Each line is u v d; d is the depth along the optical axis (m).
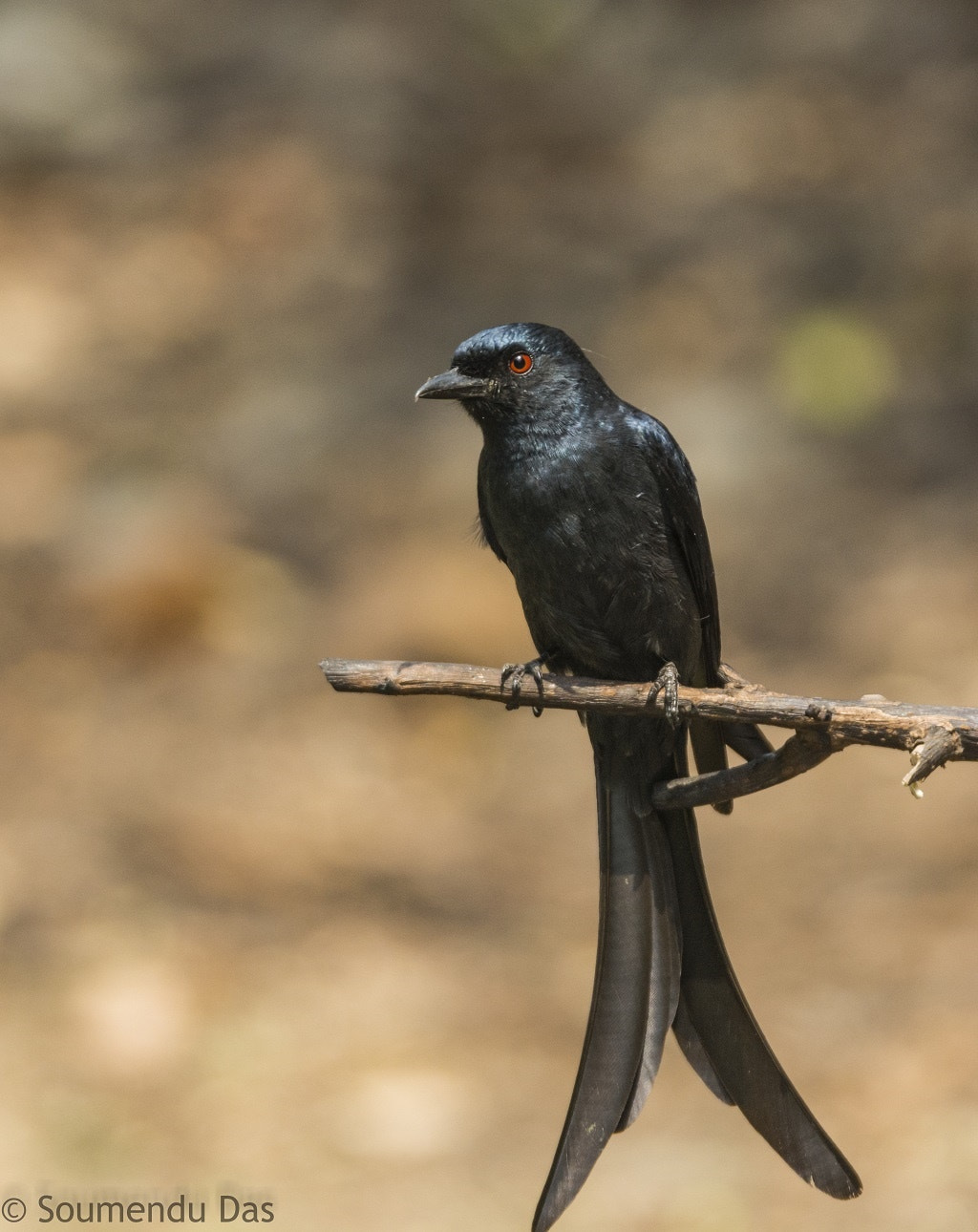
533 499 7.44
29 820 12.97
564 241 19.05
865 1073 10.00
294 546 15.86
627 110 21.38
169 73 23.19
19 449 17.36
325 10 24.11
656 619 7.56
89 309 19.39
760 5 22.75
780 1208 9.10
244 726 14.07
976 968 10.70
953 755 5.58
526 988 11.14
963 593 14.16
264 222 20.31
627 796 7.08
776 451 16.09
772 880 11.99
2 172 21.67
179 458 17.09
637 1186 9.45
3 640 15.13
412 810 13.18
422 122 21.69
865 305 17.33
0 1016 10.88
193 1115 10.10
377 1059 10.52
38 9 24.22
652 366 17.12
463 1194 9.34
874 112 20.14
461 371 7.45
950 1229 8.73
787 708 5.78
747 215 18.86
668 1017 6.59
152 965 11.38
